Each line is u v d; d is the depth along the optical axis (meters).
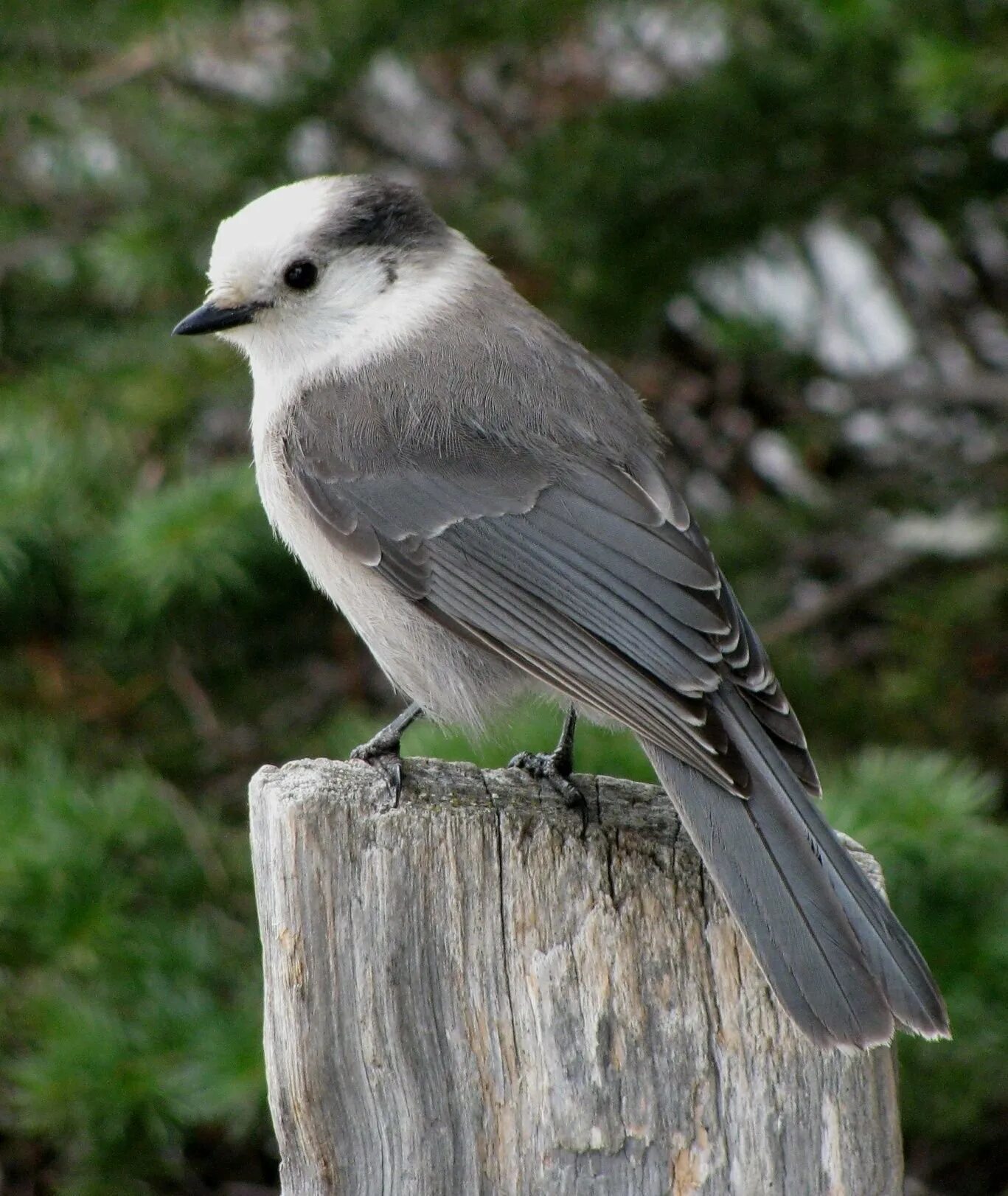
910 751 11.35
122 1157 10.07
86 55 12.80
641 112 12.40
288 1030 5.86
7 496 11.07
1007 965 9.49
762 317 13.65
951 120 12.30
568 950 5.86
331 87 12.54
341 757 9.66
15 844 10.13
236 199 12.71
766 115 12.28
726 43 12.70
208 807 11.29
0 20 12.08
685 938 5.87
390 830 5.88
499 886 5.89
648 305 12.85
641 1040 5.80
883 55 11.97
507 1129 5.79
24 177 13.84
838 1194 5.70
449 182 13.39
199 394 11.95
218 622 12.09
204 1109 9.33
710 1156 5.74
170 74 12.84
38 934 9.92
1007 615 12.48
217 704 12.59
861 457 14.11
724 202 12.67
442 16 12.06
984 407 13.86
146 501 10.92
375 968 5.84
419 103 13.66
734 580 13.13
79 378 12.27
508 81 13.27
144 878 10.55
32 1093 9.37
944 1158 11.41
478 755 9.24
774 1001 5.80
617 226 12.52
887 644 13.02
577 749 9.27
